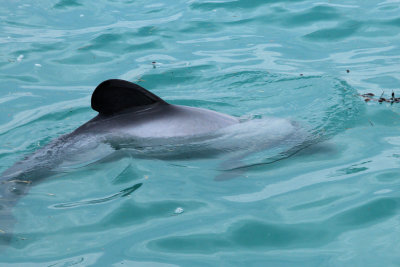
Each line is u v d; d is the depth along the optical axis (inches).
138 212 336.5
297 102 534.3
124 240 307.0
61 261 287.9
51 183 372.8
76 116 534.3
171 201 347.9
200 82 612.4
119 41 758.5
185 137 419.8
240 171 382.9
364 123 467.2
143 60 688.4
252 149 415.5
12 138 482.3
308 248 293.6
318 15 807.1
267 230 312.3
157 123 423.5
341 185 360.2
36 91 604.7
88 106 558.9
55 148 412.8
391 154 404.5
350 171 379.9
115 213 335.3
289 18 808.9
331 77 594.9
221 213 332.5
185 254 292.2
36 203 347.3
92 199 352.5
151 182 371.6
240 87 590.6
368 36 724.0
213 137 425.1
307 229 311.4
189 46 731.4
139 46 738.8
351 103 513.3
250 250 294.4
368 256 282.5
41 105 565.0
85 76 645.9
